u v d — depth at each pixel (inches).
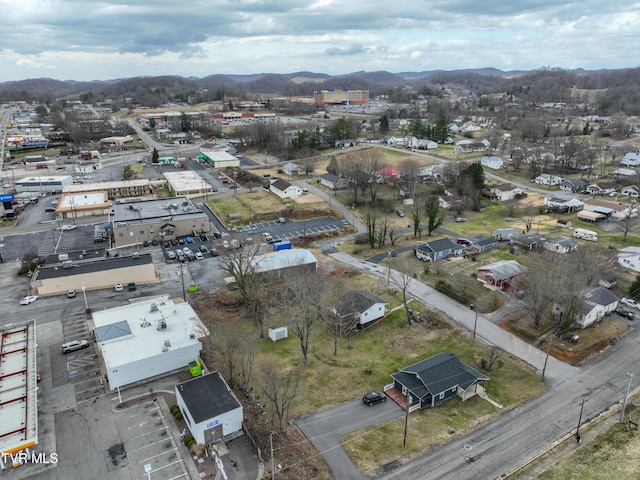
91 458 1488.7
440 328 2333.9
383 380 1940.2
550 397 1825.8
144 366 1870.1
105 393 1812.3
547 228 3868.1
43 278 2645.2
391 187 4972.9
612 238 3590.1
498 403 1798.7
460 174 4719.5
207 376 1769.2
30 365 1775.3
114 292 2711.6
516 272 2770.7
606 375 1959.9
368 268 3075.8
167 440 1567.4
